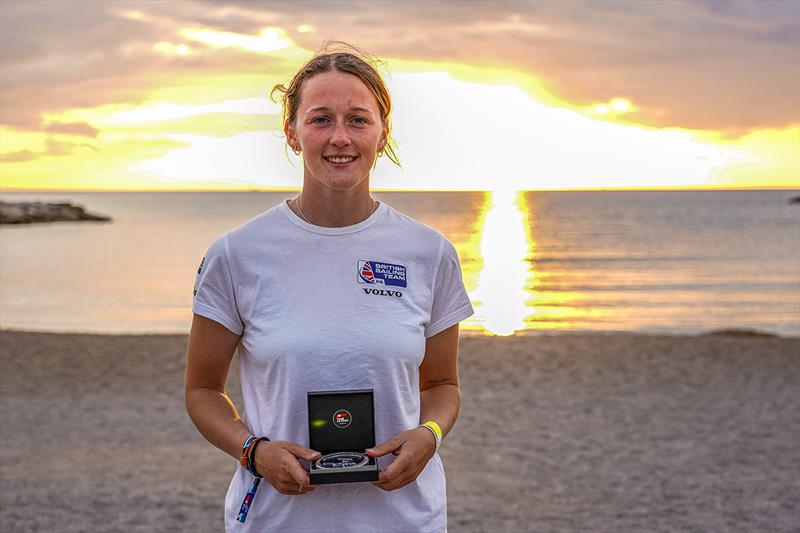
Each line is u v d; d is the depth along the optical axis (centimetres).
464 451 726
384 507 192
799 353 1244
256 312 192
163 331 2097
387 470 179
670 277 3656
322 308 190
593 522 546
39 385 1038
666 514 561
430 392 215
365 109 188
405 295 196
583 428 804
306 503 189
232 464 688
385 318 192
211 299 196
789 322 2316
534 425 817
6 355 1274
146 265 4272
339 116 186
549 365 1151
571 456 707
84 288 3212
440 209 13538
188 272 3903
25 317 2394
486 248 5344
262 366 192
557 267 4141
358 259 195
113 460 697
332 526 189
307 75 192
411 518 194
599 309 2564
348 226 198
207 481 639
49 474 655
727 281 3484
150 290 3164
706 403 909
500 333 1983
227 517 198
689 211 12244
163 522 544
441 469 210
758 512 563
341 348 188
